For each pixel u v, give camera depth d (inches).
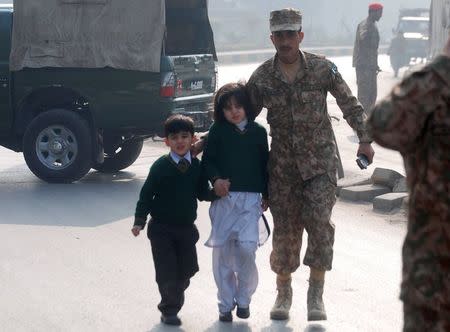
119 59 623.8
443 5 1028.5
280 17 314.8
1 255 430.3
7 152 794.2
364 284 379.6
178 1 713.6
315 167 322.3
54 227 489.7
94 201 566.3
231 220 324.2
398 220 504.4
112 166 685.3
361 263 413.7
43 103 642.8
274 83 322.3
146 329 326.0
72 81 631.8
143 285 380.2
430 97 161.0
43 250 439.5
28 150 632.4
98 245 448.8
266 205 335.6
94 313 343.9
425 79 161.3
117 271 401.7
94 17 626.5
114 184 634.8
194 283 382.3
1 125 645.3
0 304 354.9
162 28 623.8
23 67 634.2
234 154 323.9
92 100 629.3
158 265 328.8
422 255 166.4
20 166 716.0
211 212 329.4
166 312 329.7
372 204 548.1
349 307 348.8
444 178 163.3
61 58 629.9
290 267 332.5
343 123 978.7
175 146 322.0
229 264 329.1
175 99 631.2
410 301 167.5
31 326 329.7
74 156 627.2
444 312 165.0
